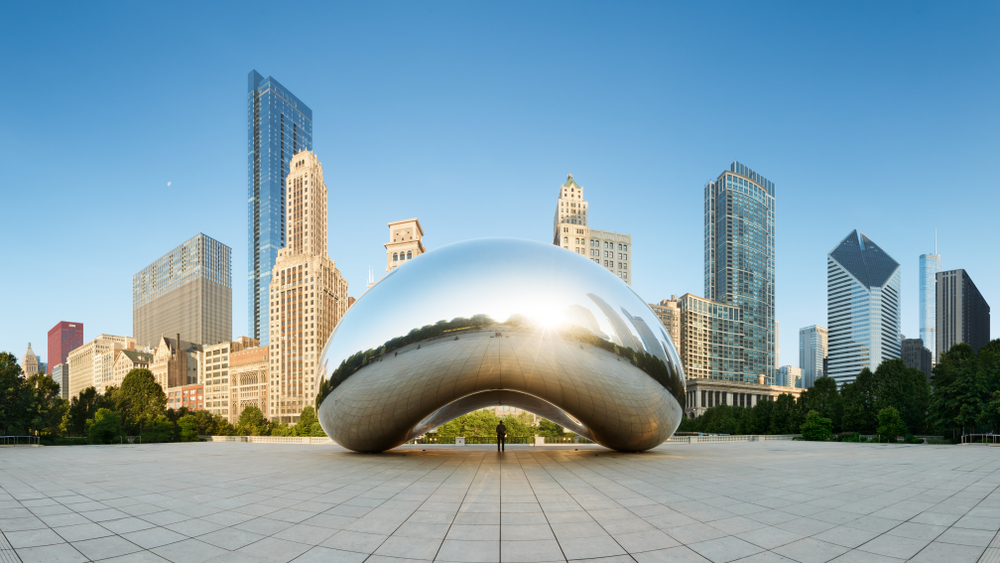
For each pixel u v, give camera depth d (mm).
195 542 6285
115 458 17391
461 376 13445
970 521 7344
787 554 5793
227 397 157250
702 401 158125
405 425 15320
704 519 7406
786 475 12109
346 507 8266
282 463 14953
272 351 144625
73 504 8586
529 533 6641
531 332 12984
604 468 13188
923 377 57844
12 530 6828
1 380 39156
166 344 183625
